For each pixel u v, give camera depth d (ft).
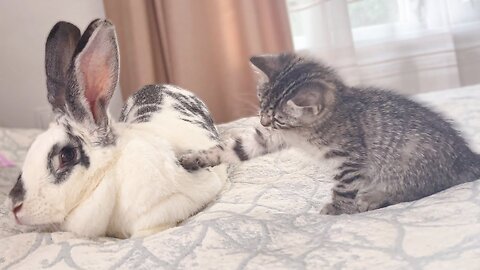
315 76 1.94
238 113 4.09
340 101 1.92
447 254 1.44
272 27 4.02
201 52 4.01
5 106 4.27
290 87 1.90
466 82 4.29
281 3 3.97
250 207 2.08
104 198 1.95
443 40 4.28
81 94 1.98
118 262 1.66
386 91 2.05
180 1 3.90
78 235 1.93
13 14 4.16
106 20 2.01
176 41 3.93
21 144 3.42
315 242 1.64
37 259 1.74
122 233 2.03
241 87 4.09
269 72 1.99
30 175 1.92
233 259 1.59
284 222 1.80
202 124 2.55
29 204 1.90
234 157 2.14
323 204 2.07
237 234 1.72
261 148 2.10
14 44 4.20
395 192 1.92
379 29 4.33
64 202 1.92
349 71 4.06
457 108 2.82
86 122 1.99
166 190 2.04
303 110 1.87
